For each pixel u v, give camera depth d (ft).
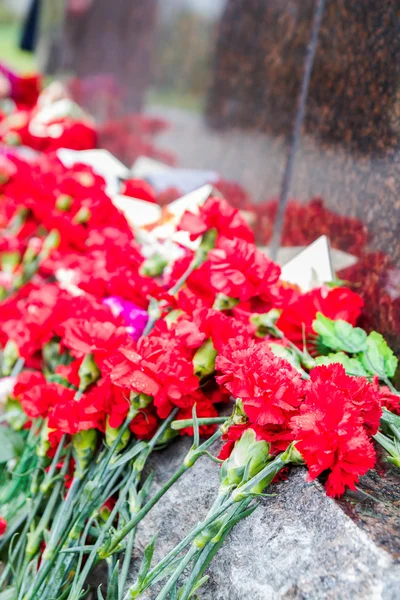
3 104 9.20
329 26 4.65
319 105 4.71
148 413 3.10
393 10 3.87
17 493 3.75
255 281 3.14
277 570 2.43
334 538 2.36
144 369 2.76
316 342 3.39
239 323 2.94
